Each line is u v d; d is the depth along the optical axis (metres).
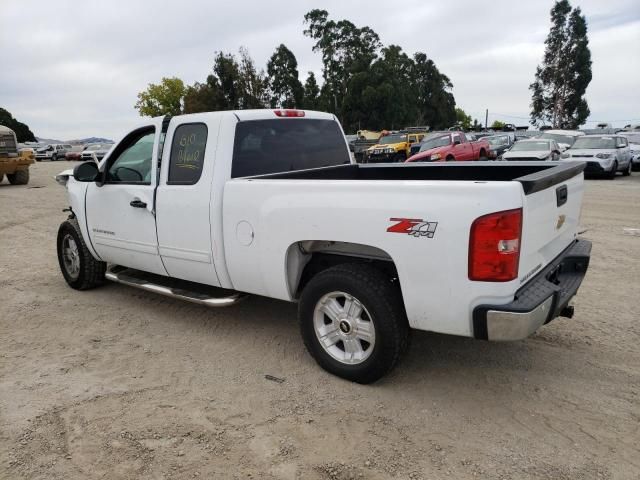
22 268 6.75
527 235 2.97
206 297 4.33
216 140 4.08
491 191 2.81
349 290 3.38
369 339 3.42
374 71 54.78
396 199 3.08
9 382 3.69
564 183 3.60
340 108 57.53
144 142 4.66
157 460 2.83
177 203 4.27
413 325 3.20
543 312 3.00
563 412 3.21
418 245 3.02
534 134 37.16
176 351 4.20
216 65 45.62
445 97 77.94
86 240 5.37
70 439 3.02
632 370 3.71
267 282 3.84
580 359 3.88
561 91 65.44
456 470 2.71
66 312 5.10
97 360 4.05
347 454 2.86
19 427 3.14
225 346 4.27
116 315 5.00
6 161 17.73
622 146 19.16
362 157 29.80
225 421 3.19
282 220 3.59
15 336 4.53
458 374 3.71
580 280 3.73
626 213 10.30
